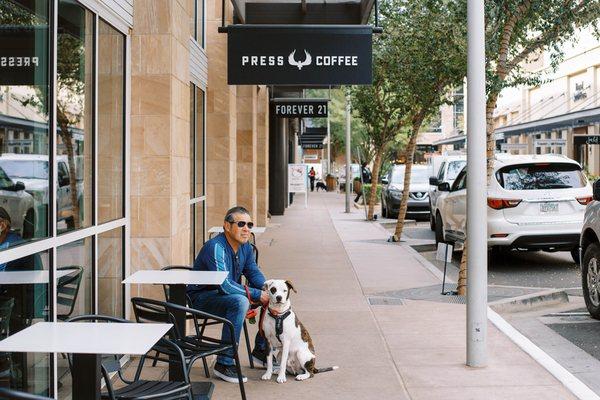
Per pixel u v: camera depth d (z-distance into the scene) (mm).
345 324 8891
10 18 4871
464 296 10734
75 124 6168
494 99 10422
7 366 4711
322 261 14953
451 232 15984
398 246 17719
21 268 4957
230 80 10109
